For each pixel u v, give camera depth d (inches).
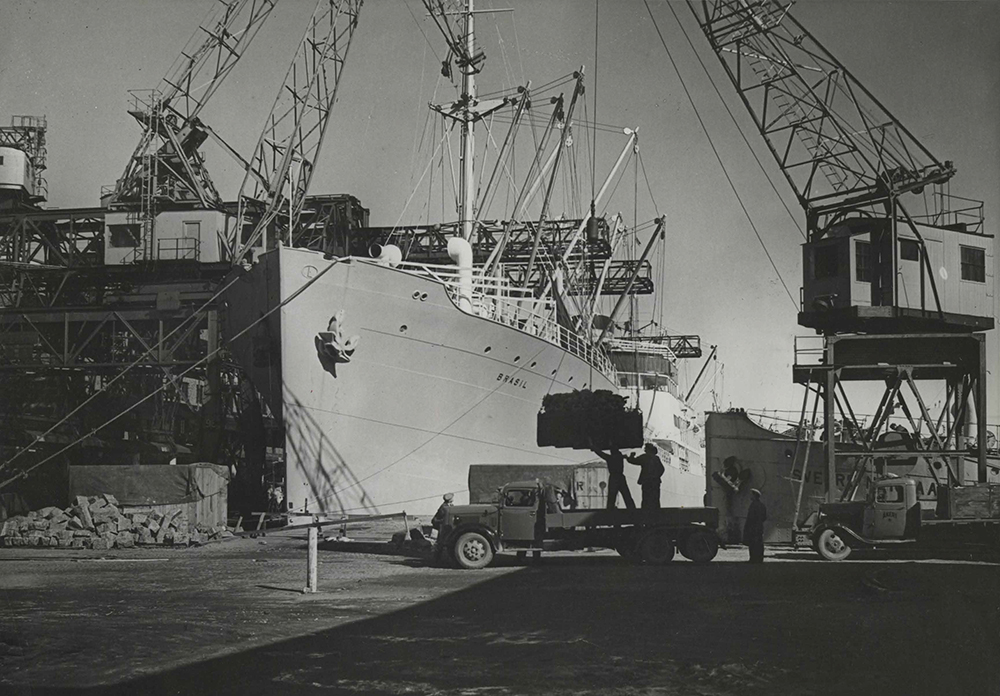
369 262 1150.3
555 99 1609.3
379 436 1181.7
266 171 1612.9
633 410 1263.5
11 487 1471.5
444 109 1508.4
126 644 442.9
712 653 416.8
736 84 1302.9
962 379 1080.2
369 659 408.5
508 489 772.0
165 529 1037.8
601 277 1817.2
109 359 1726.1
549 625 483.8
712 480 997.8
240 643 445.4
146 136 1638.8
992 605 526.3
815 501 1020.5
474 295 1312.7
